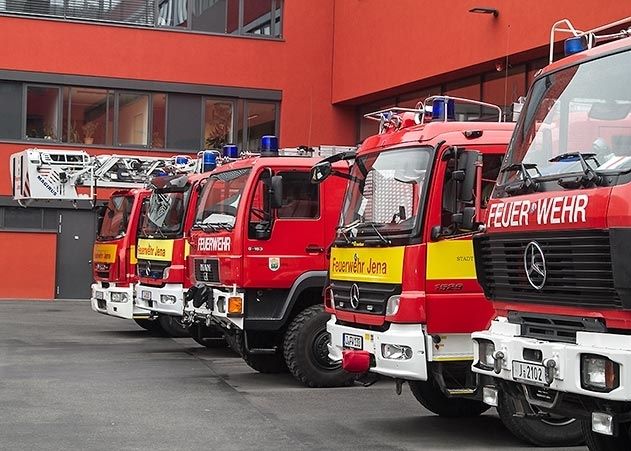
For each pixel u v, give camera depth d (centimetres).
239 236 1173
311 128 2864
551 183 652
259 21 2886
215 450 823
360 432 915
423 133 901
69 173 1995
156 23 2825
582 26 1647
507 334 687
